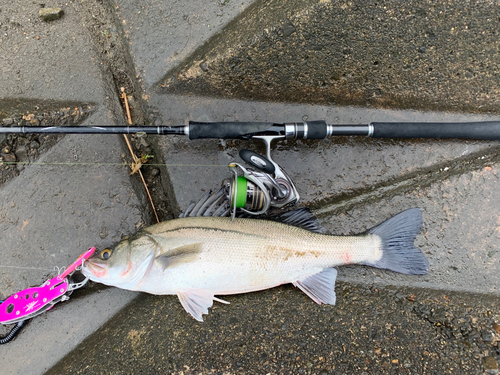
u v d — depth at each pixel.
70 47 0.56
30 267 0.53
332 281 0.51
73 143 0.55
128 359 0.46
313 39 0.52
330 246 0.51
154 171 0.58
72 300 0.53
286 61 0.53
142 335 0.48
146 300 0.53
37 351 0.52
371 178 0.56
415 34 0.51
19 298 0.50
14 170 0.54
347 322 0.48
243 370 0.43
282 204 0.51
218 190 0.55
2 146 0.52
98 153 0.55
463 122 0.52
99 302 0.53
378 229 0.52
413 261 0.52
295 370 0.43
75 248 0.54
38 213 0.54
